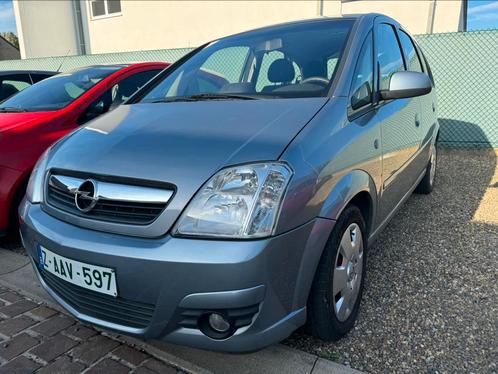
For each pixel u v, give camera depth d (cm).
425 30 768
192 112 222
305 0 888
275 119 198
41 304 261
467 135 671
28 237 212
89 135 226
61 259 187
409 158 320
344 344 217
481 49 640
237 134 189
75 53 1354
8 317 247
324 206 184
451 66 658
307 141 184
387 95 254
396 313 241
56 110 373
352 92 227
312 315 198
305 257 177
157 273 164
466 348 211
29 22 1390
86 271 179
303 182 174
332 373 194
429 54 665
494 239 333
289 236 168
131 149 193
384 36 303
